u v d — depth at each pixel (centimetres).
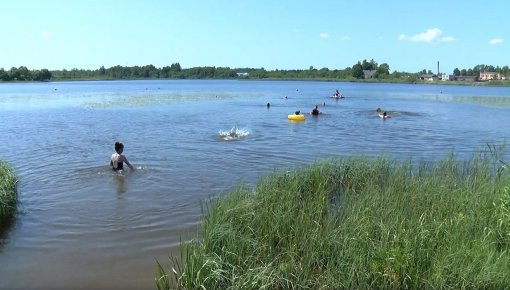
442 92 10619
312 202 1080
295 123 3378
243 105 5400
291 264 793
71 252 961
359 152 2134
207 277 737
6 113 4175
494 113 4450
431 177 1278
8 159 1906
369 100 6800
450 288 715
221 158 1944
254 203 1030
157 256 945
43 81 19400
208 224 937
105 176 1602
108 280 841
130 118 3703
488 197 1027
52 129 2950
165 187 1459
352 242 821
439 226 859
